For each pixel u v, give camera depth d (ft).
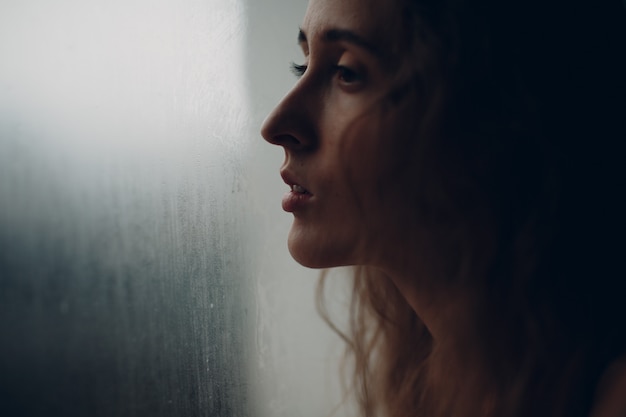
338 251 1.93
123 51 1.54
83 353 1.34
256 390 2.53
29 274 1.21
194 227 1.92
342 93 1.87
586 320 1.98
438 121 1.84
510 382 2.05
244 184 2.51
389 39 1.82
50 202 1.27
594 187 2.03
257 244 2.68
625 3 2.17
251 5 2.58
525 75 1.90
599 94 2.04
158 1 1.74
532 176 1.96
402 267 2.07
